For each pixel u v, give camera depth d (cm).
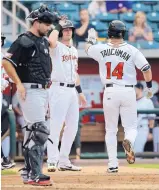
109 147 2441
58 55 2444
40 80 1834
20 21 4219
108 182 2058
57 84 2461
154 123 3800
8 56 1802
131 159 2392
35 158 1855
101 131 3878
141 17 4594
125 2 4728
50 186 1847
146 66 2372
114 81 2392
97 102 4312
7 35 4403
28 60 1817
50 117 2481
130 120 2425
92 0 4672
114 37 2400
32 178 1861
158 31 4644
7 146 3375
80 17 4512
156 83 4356
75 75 2503
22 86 1803
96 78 4312
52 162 2494
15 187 1816
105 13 4656
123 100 2400
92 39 2477
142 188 1822
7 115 3303
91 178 2175
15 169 2861
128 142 2377
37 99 1838
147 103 4009
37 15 1820
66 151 2553
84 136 3847
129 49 2389
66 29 2448
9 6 4491
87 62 4297
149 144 4028
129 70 2395
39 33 1842
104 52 2411
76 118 2534
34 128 1852
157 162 3525
